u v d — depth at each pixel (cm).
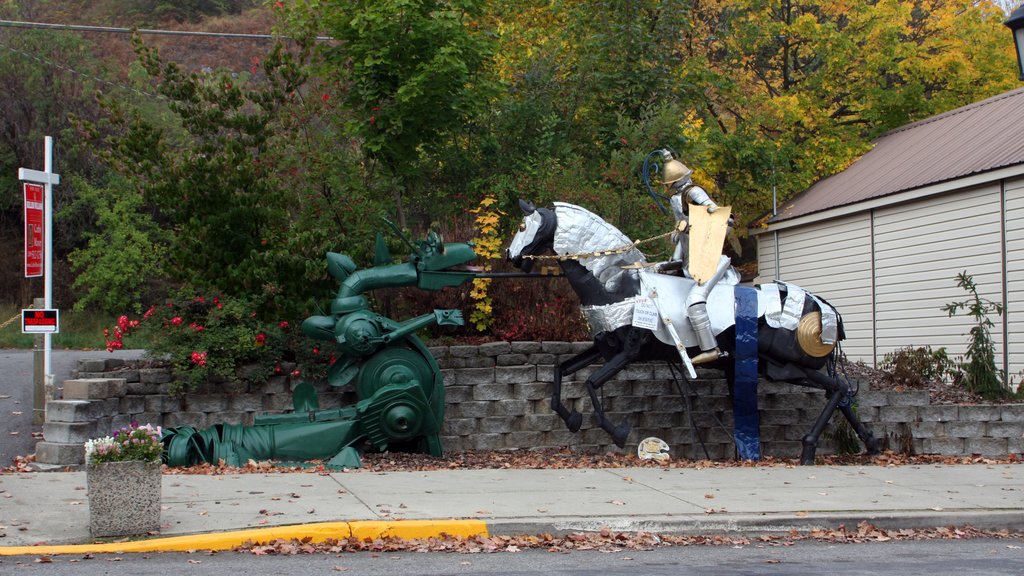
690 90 2247
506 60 2322
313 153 1444
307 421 1197
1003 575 723
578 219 1240
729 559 777
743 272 2797
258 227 1395
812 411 1480
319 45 1639
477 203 1764
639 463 1293
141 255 2730
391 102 1620
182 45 5147
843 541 879
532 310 1471
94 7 5438
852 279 2192
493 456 1314
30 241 1291
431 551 786
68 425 1159
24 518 839
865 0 2936
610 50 2045
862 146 2570
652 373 1428
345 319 1209
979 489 1095
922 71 2870
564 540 838
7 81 3209
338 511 867
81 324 2962
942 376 1689
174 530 792
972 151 1941
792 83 3070
